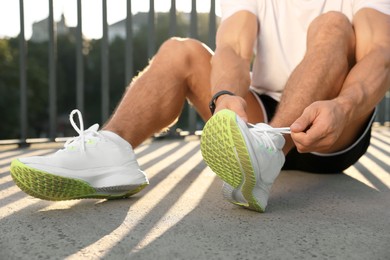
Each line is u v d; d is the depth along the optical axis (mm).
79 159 1027
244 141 884
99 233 862
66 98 23844
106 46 2875
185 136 2992
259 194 975
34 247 785
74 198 1071
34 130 21578
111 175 1076
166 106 1283
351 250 778
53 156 1011
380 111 3828
